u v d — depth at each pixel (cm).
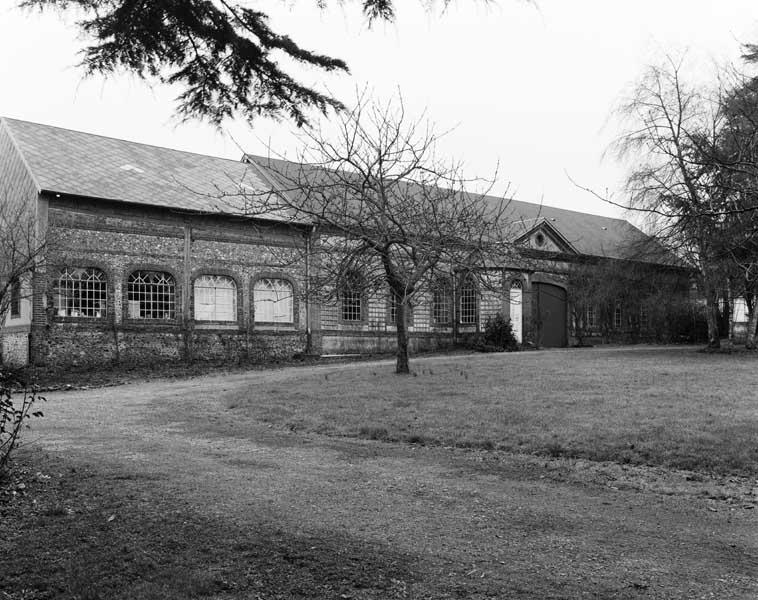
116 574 479
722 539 567
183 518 613
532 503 681
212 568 492
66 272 2325
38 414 723
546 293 3391
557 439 959
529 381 1535
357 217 1680
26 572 484
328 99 570
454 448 978
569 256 3481
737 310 3747
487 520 620
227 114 583
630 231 2938
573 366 1875
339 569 493
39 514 622
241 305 2703
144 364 2456
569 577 480
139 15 490
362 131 1692
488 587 462
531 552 533
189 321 2570
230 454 941
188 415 1348
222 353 2644
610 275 2944
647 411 1108
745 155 632
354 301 2989
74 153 2609
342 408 1298
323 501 683
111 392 1828
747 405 1150
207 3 493
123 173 2619
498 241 1831
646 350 2659
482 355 2605
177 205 2539
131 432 1139
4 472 736
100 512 629
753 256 1042
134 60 526
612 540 564
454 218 1764
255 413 1323
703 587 464
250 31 515
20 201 2436
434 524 607
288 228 2820
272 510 646
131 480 764
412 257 1722
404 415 1193
